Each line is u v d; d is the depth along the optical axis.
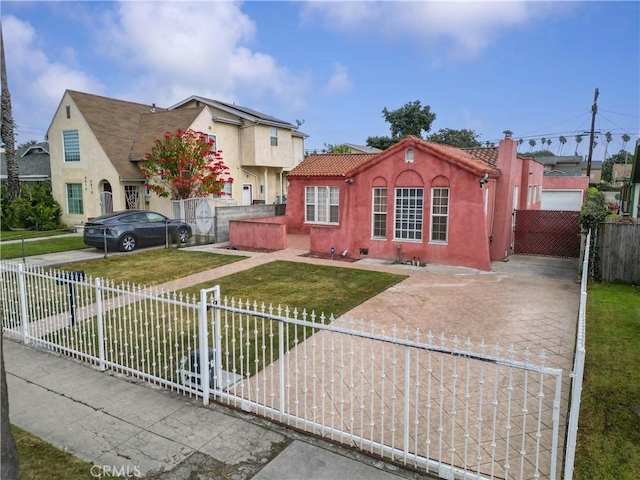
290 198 24.00
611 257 12.86
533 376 6.75
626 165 61.59
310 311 10.12
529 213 18.22
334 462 4.75
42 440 5.21
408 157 15.76
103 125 25.28
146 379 6.78
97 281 7.11
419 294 11.65
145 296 6.68
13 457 3.64
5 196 26.19
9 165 25.41
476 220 14.86
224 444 5.11
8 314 8.88
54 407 5.99
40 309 8.64
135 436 5.29
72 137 25.42
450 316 9.83
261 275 13.87
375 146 44.09
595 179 65.56
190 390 6.21
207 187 23.27
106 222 18.00
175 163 22.41
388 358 7.38
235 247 19.39
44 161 34.44
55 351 7.95
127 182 24.39
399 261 15.95
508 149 16.53
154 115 26.98
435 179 15.38
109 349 7.83
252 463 4.76
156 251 18.28
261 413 5.74
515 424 5.48
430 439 5.21
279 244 18.78
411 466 4.67
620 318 9.37
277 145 30.22
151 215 19.48
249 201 29.66
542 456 4.84
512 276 13.90
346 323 9.24
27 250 18.02
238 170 28.62
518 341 8.32
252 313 5.68
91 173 24.84
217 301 6.23
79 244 19.88
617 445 4.96
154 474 4.60
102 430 5.42
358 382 6.54
